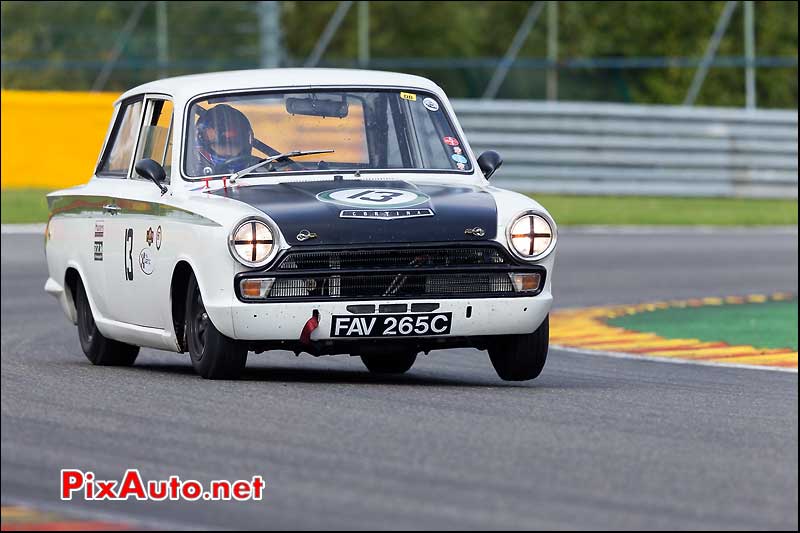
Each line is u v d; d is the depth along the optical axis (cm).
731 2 10369
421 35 13162
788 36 12975
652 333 4297
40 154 8250
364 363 3269
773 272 6031
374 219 2636
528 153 9225
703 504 1739
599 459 1992
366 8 10394
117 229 3056
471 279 2659
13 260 5853
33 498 1789
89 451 2039
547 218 2711
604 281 5703
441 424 2245
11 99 8194
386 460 1970
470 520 1658
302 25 13525
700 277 5841
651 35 12769
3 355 3541
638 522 1652
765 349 3888
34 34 10506
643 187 9275
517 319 2686
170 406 2398
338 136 2981
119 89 10388
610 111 9231
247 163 2906
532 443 2098
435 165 3009
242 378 2766
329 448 2048
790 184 9438
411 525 1638
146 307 2927
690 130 9319
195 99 2992
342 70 3142
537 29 12769
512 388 2758
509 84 12762
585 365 3481
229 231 2598
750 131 9375
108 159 3341
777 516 1688
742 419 2397
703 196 9338
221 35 10212
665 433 2217
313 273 2595
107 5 10425
